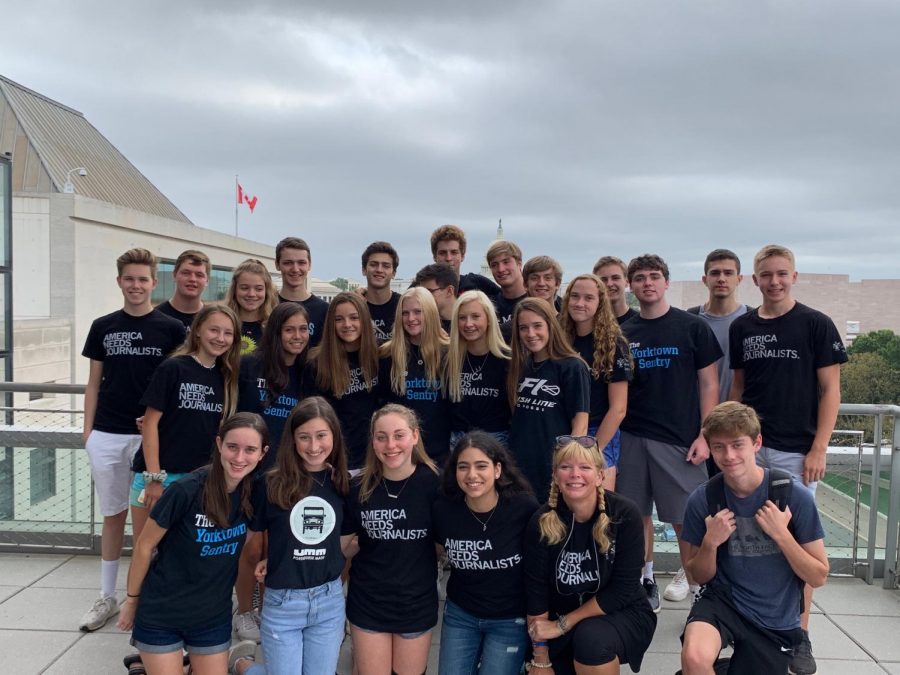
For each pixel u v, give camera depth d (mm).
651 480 4012
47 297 26359
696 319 3965
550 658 3012
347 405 3826
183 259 4230
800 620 2982
